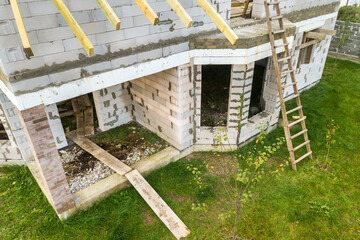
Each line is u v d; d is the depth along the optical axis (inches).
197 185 224.2
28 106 144.4
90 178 228.5
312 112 323.0
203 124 293.6
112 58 168.4
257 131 275.9
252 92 353.7
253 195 213.6
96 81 166.7
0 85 156.5
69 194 192.2
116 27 115.3
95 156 253.1
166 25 187.2
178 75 213.3
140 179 223.6
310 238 181.0
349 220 193.3
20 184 231.8
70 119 323.3
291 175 233.0
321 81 403.2
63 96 156.1
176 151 257.8
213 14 146.6
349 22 456.4
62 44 145.2
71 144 275.1
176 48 200.2
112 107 287.1
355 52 465.7
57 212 192.5
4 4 121.3
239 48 206.1
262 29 228.1
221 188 221.3
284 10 263.1
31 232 191.6
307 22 301.4
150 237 183.3
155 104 259.0
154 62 190.9
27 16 129.6
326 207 198.4
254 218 193.8
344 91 371.9
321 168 239.6
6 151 245.0
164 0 178.9
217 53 209.9
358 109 327.3
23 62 135.0
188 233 183.5
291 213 196.9
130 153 258.7
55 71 147.6
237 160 251.4
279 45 211.5
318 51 356.5
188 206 205.6
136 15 169.0
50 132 161.5
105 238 181.3
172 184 226.4
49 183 177.2
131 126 301.9
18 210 207.6
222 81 389.7
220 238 180.4
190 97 233.3
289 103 342.3
